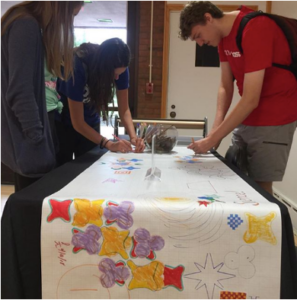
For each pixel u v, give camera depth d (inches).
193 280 27.6
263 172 54.1
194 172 42.3
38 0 39.6
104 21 181.6
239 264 27.1
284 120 52.1
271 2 125.0
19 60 36.9
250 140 54.2
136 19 129.6
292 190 96.3
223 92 63.1
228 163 48.9
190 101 133.4
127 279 28.0
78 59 53.3
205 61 131.0
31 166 40.6
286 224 27.0
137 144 58.3
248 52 46.3
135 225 27.5
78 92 53.7
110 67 53.3
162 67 130.7
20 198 28.8
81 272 28.2
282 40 49.3
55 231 27.9
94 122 69.7
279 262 26.7
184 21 53.5
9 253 28.4
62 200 28.3
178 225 27.2
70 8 40.6
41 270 28.4
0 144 41.1
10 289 28.2
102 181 36.4
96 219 27.8
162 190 33.0
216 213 27.0
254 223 26.7
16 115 38.1
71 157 70.4
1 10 165.2
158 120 78.8
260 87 46.4
